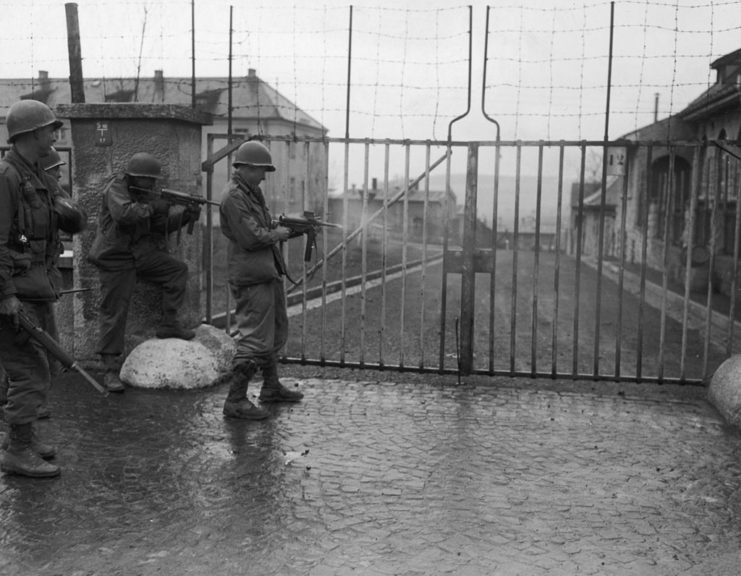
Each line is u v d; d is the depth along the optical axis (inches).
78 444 205.9
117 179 254.4
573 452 205.8
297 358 305.0
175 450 201.9
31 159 183.3
